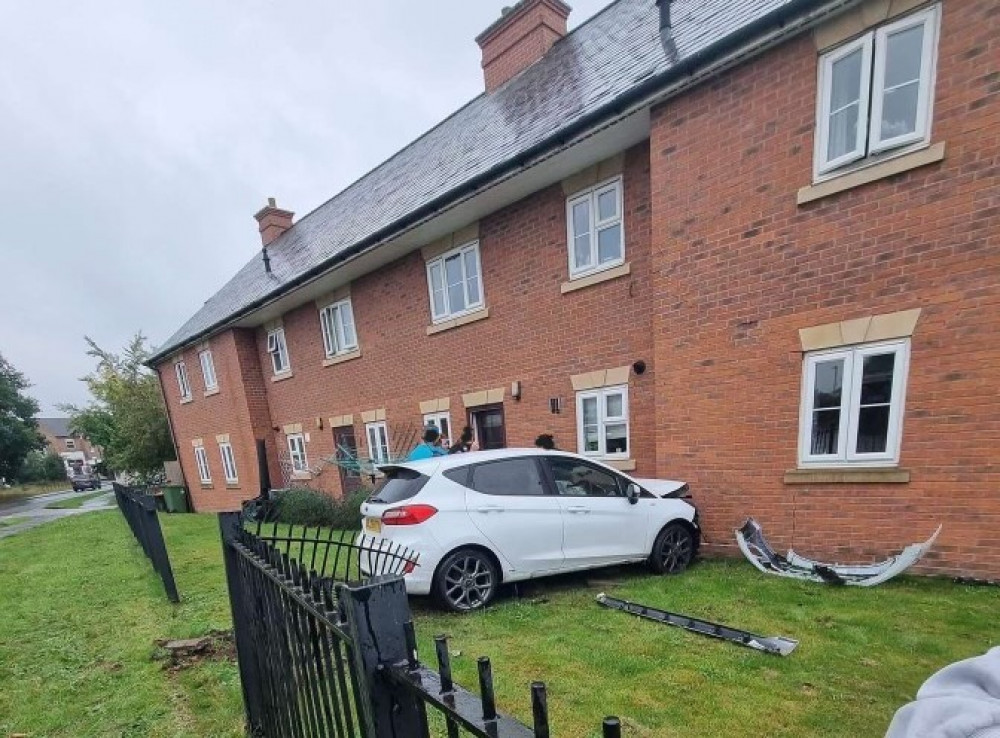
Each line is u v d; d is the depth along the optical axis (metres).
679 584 5.04
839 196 4.99
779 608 4.26
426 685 1.11
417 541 4.56
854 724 2.73
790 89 5.18
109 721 3.21
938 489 4.62
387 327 11.21
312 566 1.86
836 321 5.07
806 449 5.30
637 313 7.06
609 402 7.51
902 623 3.83
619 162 7.04
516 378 8.71
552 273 8.02
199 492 19.53
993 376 4.34
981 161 4.31
